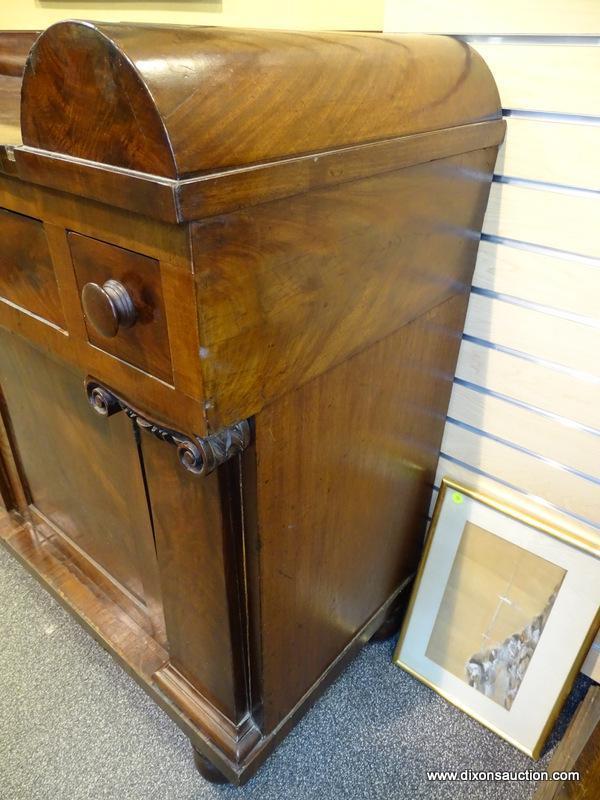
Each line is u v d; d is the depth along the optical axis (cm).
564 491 90
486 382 90
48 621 114
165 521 67
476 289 85
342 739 97
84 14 119
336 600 85
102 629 95
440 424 95
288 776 91
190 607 72
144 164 39
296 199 46
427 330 77
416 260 67
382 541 93
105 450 74
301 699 87
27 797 88
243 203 41
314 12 91
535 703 95
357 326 61
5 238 61
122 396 57
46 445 89
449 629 104
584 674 103
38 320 64
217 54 41
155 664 89
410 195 60
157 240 42
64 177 45
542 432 88
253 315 47
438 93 60
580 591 90
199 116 38
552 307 80
